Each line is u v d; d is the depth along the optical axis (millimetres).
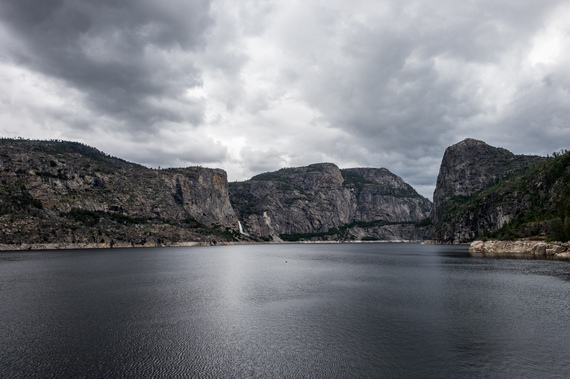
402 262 129375
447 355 31000
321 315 44562
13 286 66500
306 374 27234
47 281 73000
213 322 41281
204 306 49625
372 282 74062
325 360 29938
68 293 59188
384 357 30562
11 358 30047
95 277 80188
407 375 27047
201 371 27750
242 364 29078
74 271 91938
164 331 37719
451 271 92625
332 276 86062
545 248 145000
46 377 26516
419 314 44781
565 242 142875
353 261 139625
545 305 49312
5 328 38500
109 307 48656
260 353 31484
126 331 37625
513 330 37812
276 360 29922
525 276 78938
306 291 62531
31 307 48344
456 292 60250
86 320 41781
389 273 91688
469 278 77750
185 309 47750
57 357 30328
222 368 28312
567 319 41938
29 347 32625
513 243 167500
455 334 36594
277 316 44062
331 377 26672
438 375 27031
